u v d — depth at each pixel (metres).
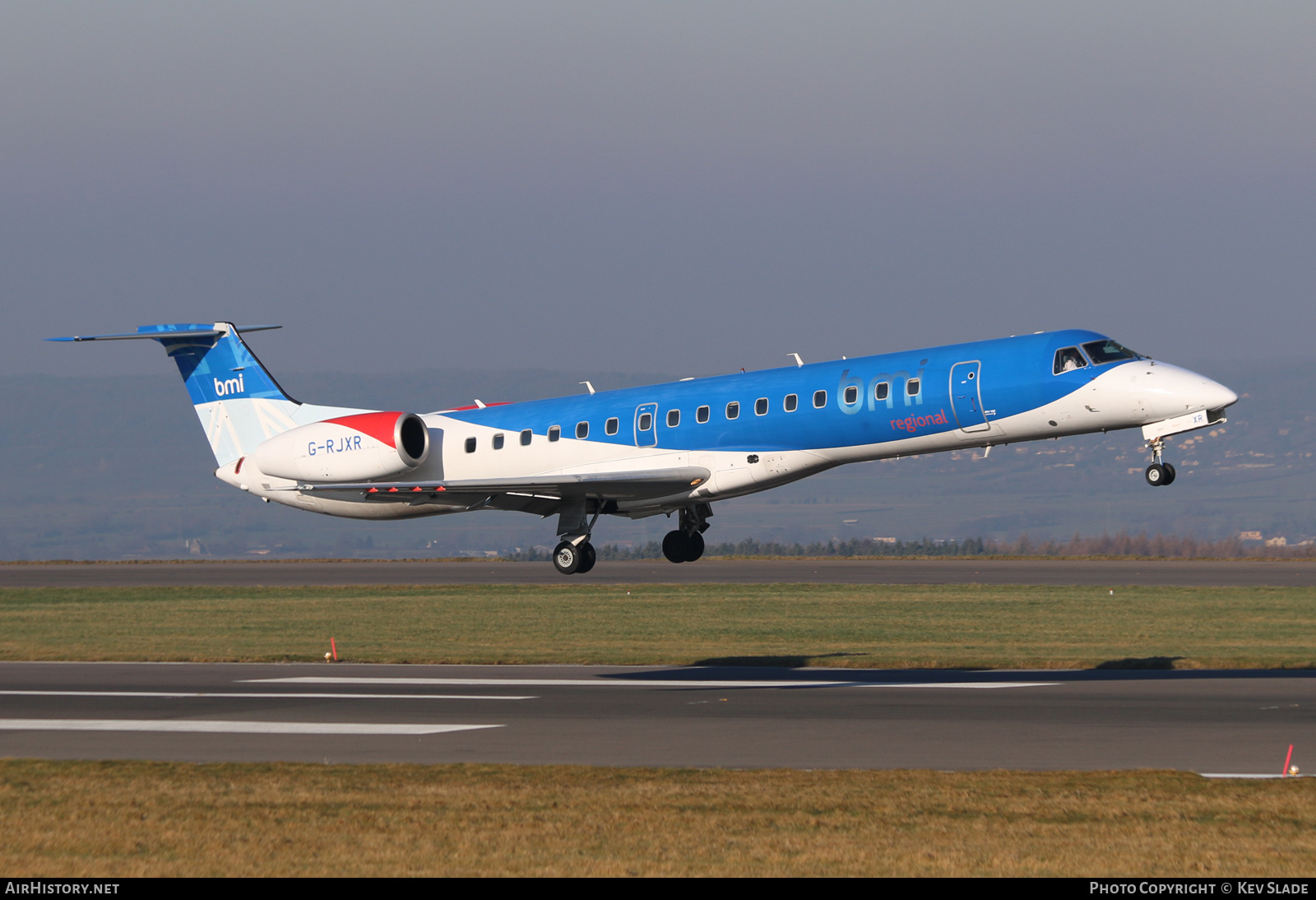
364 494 136.88
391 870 36.56
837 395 124.12
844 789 46.03
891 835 39.62
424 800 44.84
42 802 45.28
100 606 151.25
